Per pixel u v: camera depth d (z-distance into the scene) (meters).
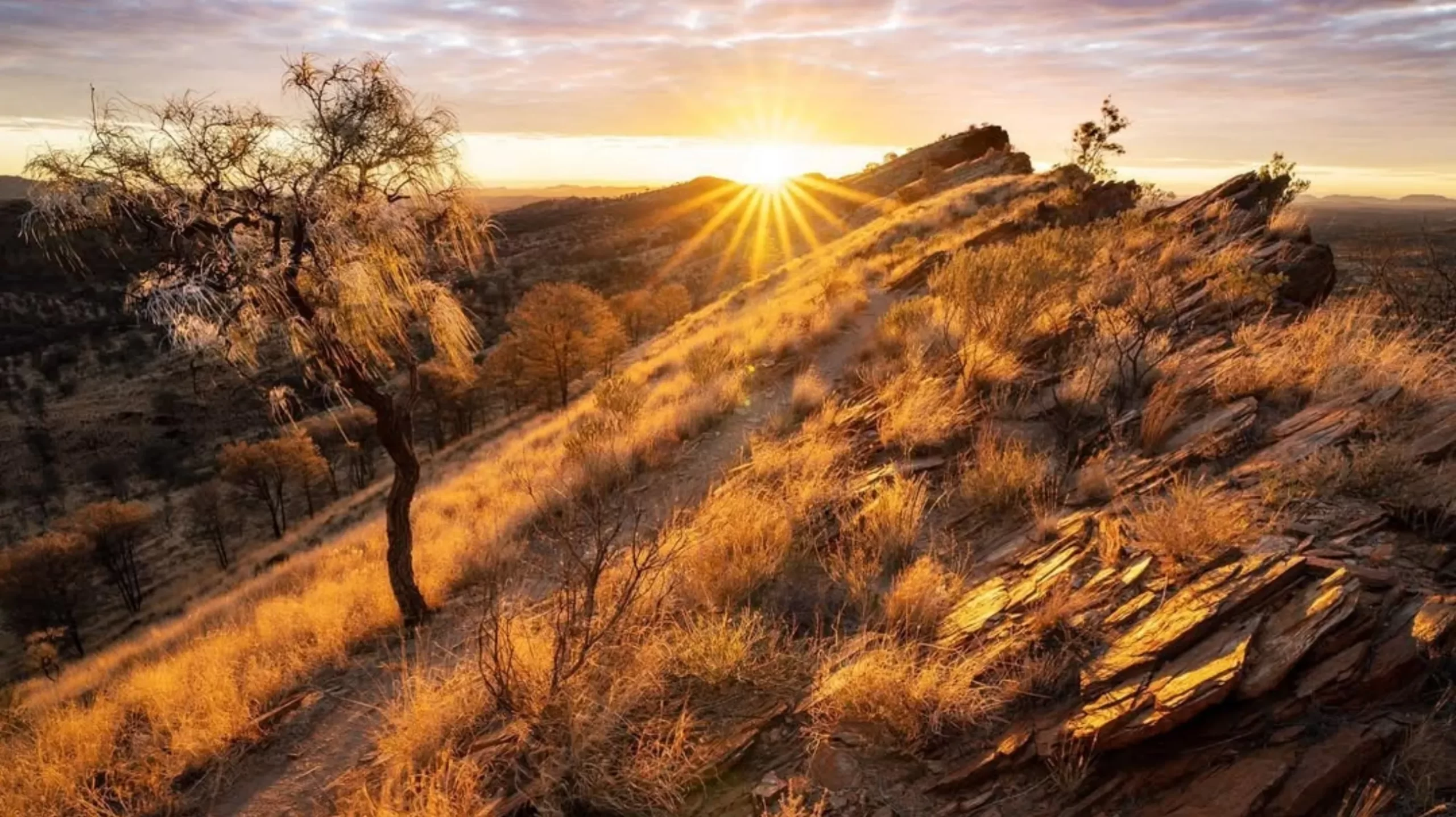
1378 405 5.20
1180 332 8.54
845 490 6.83
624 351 46.91
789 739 3.82
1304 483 4.36
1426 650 2.87
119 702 7.25
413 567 9.28
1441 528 3.67
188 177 6.54
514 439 28.48
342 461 72.00
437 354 8.41
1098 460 5.99
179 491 74.19
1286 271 9.59
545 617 5.75
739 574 5.41
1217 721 2.95
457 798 3.93
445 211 7.87
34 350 120.00
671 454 10.52
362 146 6.88
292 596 10.57
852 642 4.38
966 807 3.07
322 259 7.00
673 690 4.43
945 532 5.80
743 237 128.12
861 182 99.12
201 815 5.06
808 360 13.70
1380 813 2.38
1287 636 3.13
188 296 6.34
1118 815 2.79
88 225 6.38
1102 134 30.69
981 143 86.69
